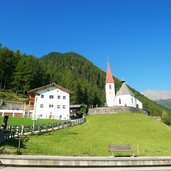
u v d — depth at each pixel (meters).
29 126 35.50
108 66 104.69
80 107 92.94
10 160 15.62
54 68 168.12
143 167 17.80
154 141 41.22
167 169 16.92
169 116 74.12
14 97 99.38
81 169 15.91
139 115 70.69
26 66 111.25
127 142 36.09
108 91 100.56
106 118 66.25
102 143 32.25
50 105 75.81
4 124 27.91
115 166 17.52
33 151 20.94
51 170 15.02
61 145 27.47
